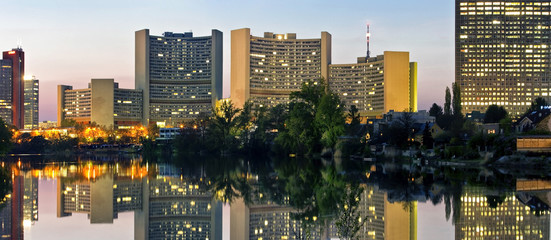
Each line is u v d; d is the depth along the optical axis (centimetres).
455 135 15550
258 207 6081
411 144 14838
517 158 10519
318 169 10831
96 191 7756
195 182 8888
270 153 18750
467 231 4338
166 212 5997
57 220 5338
